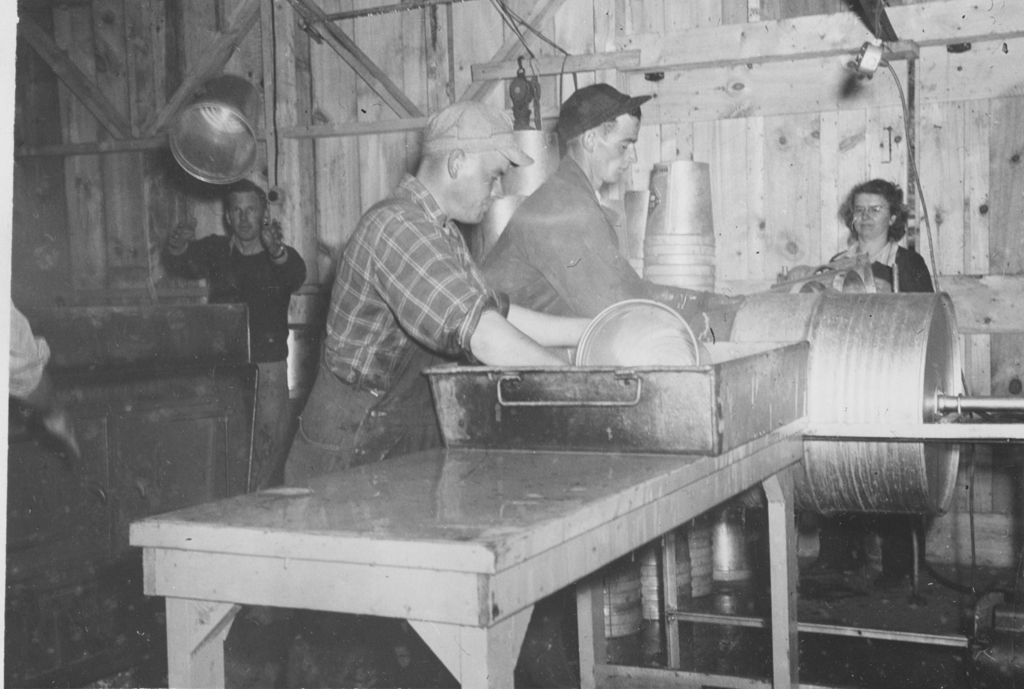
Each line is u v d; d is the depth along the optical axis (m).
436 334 2.18
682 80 5.08
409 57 5.70
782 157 4.93
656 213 3.47
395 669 2.95
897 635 3.12
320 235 5.96
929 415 2.55
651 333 2.13
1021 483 4.51
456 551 1.31
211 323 3.18
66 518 2.77
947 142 4.67
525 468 1.89
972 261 4.66
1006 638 2.88
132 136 6.28
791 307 2.63
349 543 1.37
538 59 5.19
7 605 2.62
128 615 2.95
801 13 4.91
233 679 3.09
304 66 5.92
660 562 4.00
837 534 4.58
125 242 6.39
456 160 2.37
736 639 3.76
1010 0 4.41
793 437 2.44
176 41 6.21
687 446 1.95
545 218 2.90
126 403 2.97
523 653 3.07
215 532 1.45
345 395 2.50
